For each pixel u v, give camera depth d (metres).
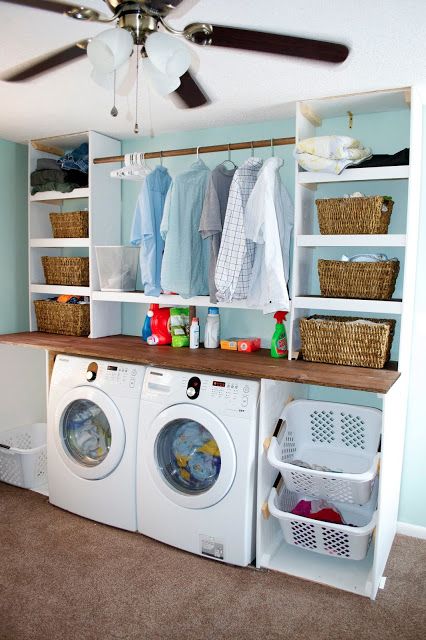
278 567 2.20
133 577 2.12
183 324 2.89
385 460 1.99
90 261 3.03
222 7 1.48
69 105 2.47
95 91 2.24
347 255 2.60
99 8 1.54
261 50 1.57
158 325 2.90
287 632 1.81
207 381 2.24
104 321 3.16
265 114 2.60
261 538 2.20
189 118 2.70
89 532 2.49
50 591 2.02
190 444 2.38
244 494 2.14
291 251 2.73
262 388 2.13
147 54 1.35
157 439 2.34
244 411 2.14
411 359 2.46
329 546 2.14
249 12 1.51
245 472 2.13
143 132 3.02
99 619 1.87
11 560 2.23
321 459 2.52
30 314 3.34
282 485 2.30
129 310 3.29
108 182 3.14
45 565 2.20
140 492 2.42
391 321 2.41
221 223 2.53
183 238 2.61
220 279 2.38
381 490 1.98
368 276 2.27
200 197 2.66
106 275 2.98
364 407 2.42
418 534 2.51
